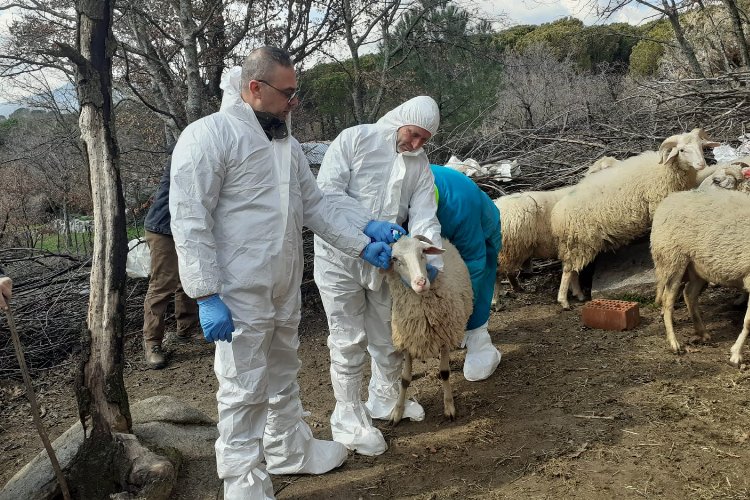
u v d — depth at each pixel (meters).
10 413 5.15
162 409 4.01
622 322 5.48
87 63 3.47
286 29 11.68
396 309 3.82
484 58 14.70
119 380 3.49
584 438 3.79
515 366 5.03
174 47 10.98
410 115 3.70
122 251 3.55
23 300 6.83
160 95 10.58
